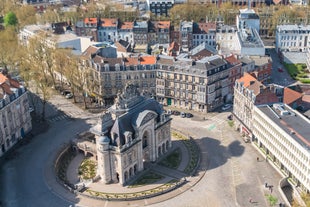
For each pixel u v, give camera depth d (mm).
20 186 143500
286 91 177125
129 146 141750
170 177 147875
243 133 178125
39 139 176875
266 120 154500
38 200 135875
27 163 158125
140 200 135500
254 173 149125
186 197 136375
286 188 144625
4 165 156500
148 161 158125
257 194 136750
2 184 144500
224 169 152125
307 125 148500
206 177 147375
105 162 141750
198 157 160625
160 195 137750
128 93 147875
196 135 179375
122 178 142250
